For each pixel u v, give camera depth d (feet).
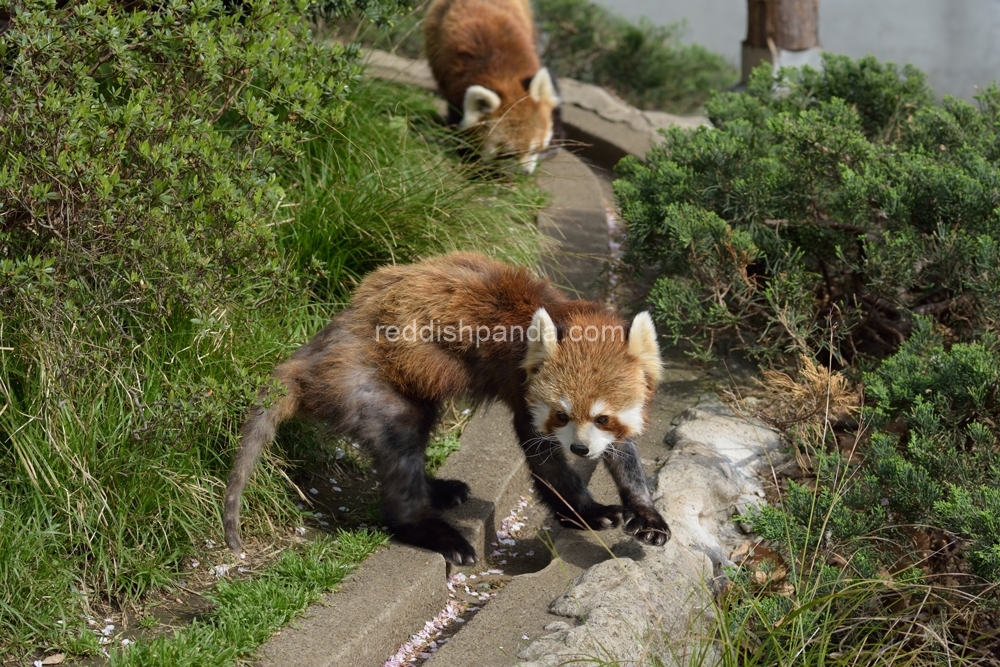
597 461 15.57
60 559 11.88
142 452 12.55
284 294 14.65
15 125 11.58
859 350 17.80
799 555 12.98
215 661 10.50
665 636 11.04
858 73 21.35
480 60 26.21
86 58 12.50
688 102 40.29
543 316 12.32
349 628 11.16
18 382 12.59
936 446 13.23
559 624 11.55
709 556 13.32
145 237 12.17
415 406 13.17
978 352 13.62
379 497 13.67
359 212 17.37
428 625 12.39
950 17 45.98
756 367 17.99
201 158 12.25
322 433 14.88
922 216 16.62
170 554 12.54
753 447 15.65
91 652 11.03
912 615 12.65
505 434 15.92
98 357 12.35
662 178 18.25
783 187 17.80
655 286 17.92
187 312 13.60
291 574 11.99
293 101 13.89
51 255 12.26
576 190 24.06
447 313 12.98
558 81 29.48
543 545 14.37
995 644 12.56
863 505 13.10
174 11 12.92
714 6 55.88
